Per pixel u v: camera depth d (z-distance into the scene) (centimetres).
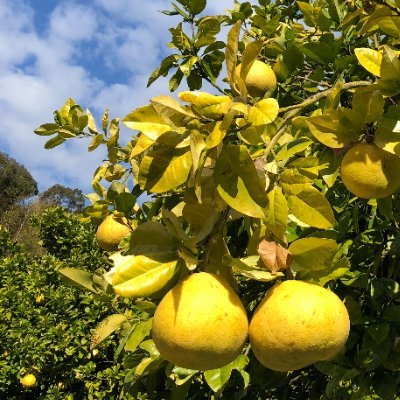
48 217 1138
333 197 304
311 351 139
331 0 379
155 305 204
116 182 350
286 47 382
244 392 285
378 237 281
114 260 168
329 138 189
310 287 148
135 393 313
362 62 210
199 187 158
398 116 181
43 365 847
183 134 166
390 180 180
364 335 249
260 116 169
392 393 255
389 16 227
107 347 841
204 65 392
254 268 159
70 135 363
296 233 268
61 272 269
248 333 149
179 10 388
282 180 174
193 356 137
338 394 324
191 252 161
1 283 1006
